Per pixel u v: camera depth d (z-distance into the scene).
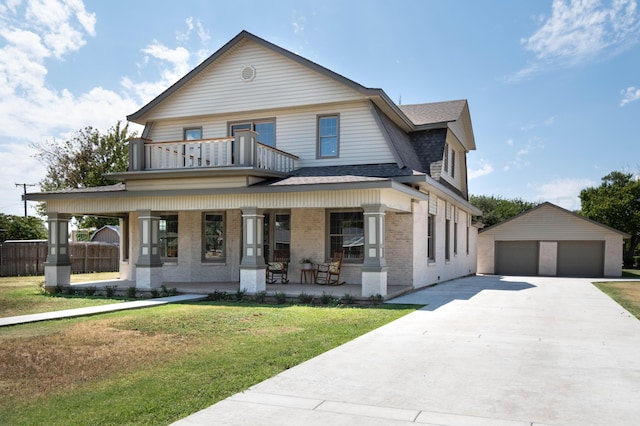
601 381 5.88
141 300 13.95
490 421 4.62
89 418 4.71
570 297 14.83
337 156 16.89
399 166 15.75
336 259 16.50
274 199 14.23
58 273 16.77
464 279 23.31
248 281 14.23
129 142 16.20
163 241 18.50
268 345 7.88
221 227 18.22
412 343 7.97
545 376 6.11
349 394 5.41
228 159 15.16
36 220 44.81
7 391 5.59
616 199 37.94
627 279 25.61
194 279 18.09
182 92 18.61
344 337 8.52
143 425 4.53
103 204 16.20
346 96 16.58
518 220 30.84
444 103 22.19
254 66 17.77
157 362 6.82
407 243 16.52
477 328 9.32
